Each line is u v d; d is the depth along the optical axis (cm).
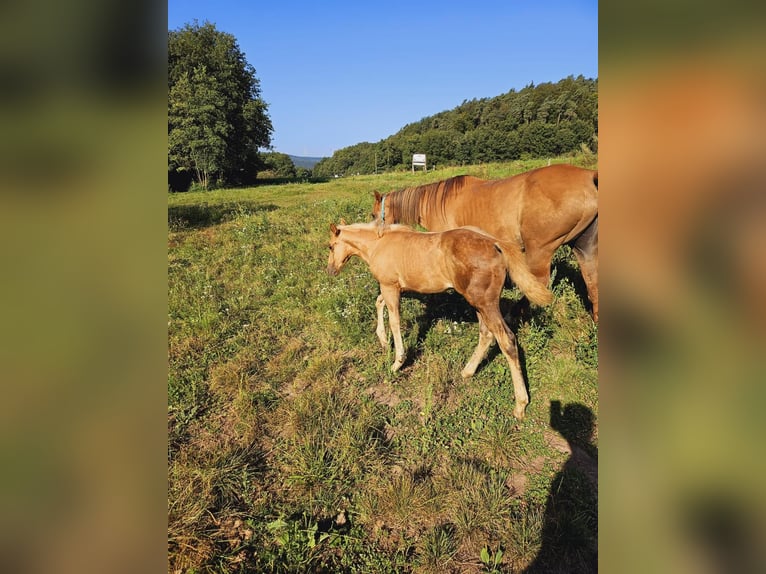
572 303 492
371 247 417
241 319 521
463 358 423
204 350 446
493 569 226
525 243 429
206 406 367
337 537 247
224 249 810
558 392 372
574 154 2980
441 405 362
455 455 308
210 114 2962
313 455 302
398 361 407
